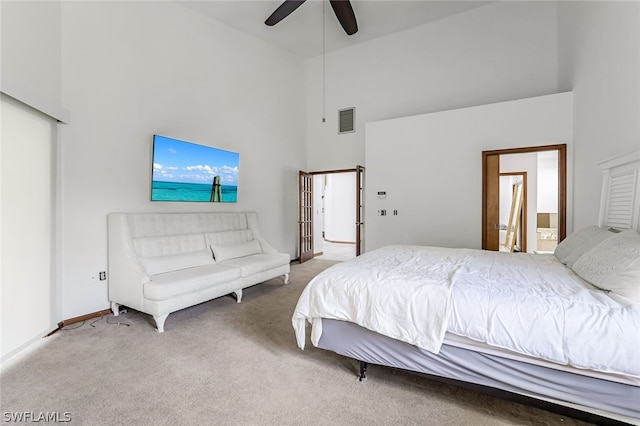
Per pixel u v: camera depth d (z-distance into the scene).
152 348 2.33
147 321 2.92
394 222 4.65
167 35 3.73
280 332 2.65
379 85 5.39
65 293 2.82
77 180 2.90
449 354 1.58
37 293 2.48
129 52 3.33
